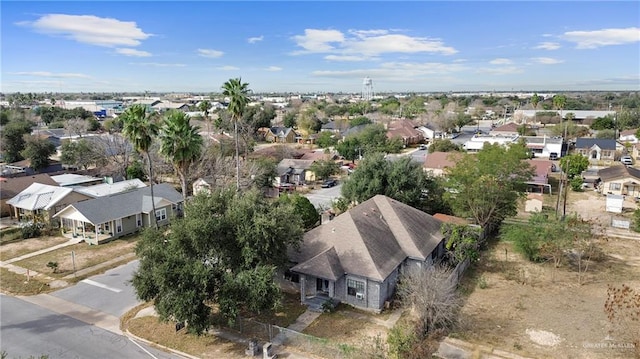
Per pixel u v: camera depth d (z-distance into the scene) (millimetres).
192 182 64562
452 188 44531
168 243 26328
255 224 26312
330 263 29891
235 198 28609
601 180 63719
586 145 93125
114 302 31266
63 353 24734
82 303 31125
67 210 45406
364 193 47875
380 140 99750
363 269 29359
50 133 109562
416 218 38000
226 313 23922
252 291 24031
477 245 38906
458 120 140000
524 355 23781
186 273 23453
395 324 27344
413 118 168125
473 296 31656
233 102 49281
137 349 25094
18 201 51656
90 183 65938
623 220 48156
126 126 41719
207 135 83312
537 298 31172
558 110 161500
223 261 26531
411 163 50188
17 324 28156
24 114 140750
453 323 27016
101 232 46438
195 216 26438
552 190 66125
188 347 25094
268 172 64500
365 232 32531
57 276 35938
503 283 33906
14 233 46094
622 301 29234
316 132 134375
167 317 23719
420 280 26781
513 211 43406
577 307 29656
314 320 28047
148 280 24266
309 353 24094
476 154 45562
